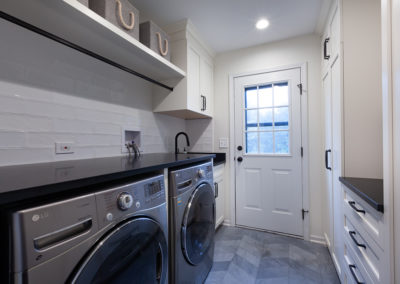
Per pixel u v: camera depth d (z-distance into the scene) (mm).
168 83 1979
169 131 2303
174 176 1127
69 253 562
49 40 1166
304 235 2123
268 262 1717
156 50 1567
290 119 2193
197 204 1343
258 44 2322
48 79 1158
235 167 2461
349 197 1184
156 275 951
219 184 2336
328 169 1778
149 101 1990
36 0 842
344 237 1278
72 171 772
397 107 645
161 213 979
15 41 1021
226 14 1769
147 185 897
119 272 732
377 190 960
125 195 753
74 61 1300
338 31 1381
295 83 2172
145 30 1529
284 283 1461
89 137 1387
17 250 464
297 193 2164
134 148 1743
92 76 1418
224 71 2518
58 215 543
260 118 2359
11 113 1003
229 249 1927
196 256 1319
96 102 1444
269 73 2293
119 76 1645
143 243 857
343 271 1328
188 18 1815
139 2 1595
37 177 645
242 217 2424
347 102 1315
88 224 625
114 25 1135
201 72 2215
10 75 1002
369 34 1282
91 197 638
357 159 1296
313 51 2098
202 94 2229
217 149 2549
